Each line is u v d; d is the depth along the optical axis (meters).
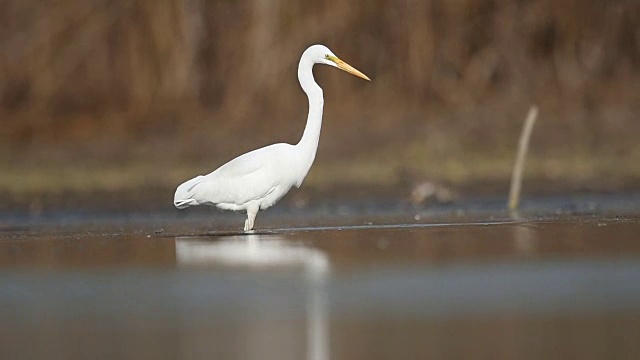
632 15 29.50
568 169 23.34
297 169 14.77
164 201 20.62
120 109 27.42
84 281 11.88
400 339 9.22
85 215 19.41
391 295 10.80
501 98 27.75
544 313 9.98
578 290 10.87
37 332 9.76
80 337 9.54
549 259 12.45
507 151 24.34
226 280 11.66
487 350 8.88
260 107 26.91
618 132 25.42
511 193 19.09
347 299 10.70
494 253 12.86
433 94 27.75
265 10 27.39
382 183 22.23
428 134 25.06
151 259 13.06
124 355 8.92
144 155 24.66
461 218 17.03
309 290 11.14
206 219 18.31
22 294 11.34
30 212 19.97
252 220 14.96
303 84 14.85
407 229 15.39
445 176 22.89
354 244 13.82
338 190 21.75
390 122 25.95
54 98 27.58
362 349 8.94
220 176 14.80
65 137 26.12
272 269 12.19
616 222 15.71
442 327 9.59
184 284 11.55
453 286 11.16
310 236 14.76
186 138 25.52
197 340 9.31
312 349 8.97
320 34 27.42
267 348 9.02
